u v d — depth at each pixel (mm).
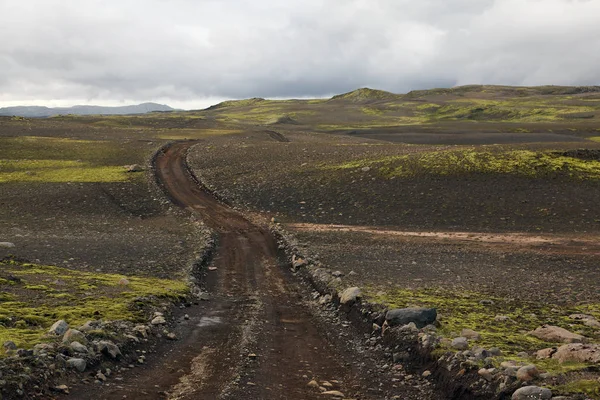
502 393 9367
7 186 61000
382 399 10414
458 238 37219
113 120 186125
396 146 82688
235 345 14234
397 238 37562
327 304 20359
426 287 21547
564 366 10180
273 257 33250
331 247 33875
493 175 52906
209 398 9867
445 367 11383
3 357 9914
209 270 28781
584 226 38969
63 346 11047
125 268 25562
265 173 66062
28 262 24062
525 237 36656
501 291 21031
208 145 96125
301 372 12125
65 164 77812
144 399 9602
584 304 18578
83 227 42000
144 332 14000
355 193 53125
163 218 48969
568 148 59438
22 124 130375
